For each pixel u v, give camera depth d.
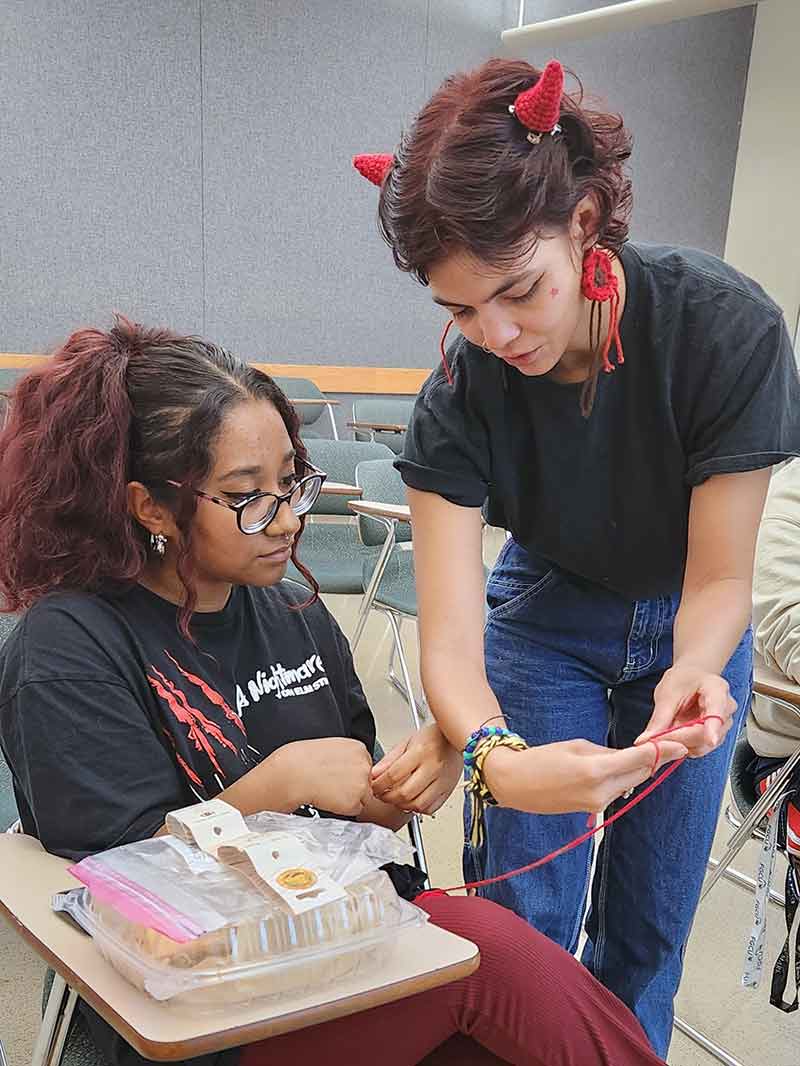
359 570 3.24
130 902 0.74
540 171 0.85
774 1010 1.86
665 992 1.41
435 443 1.20
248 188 5.57
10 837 0.97
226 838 0.81
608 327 1.06
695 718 0.99
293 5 5.50
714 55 7.29
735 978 1.95
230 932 0.70
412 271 0.94
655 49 6.98
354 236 5.99
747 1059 1.72
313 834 0.85
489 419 1.17
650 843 1.32
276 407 1.08
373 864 0.80
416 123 0.92
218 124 5.40
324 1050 0.88
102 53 4.98
